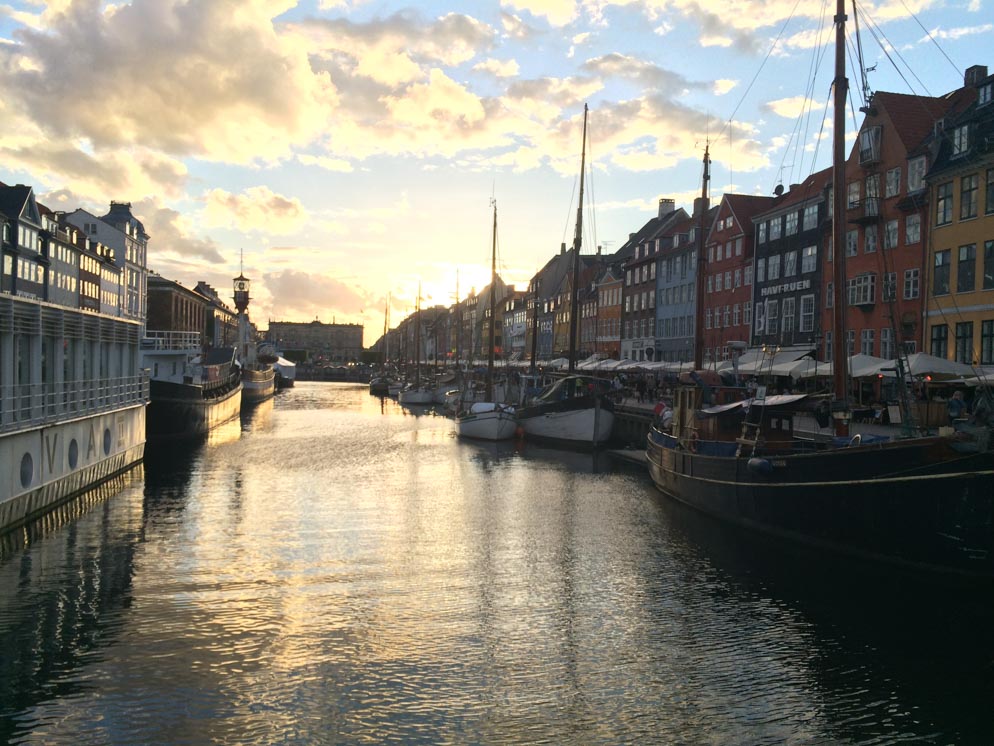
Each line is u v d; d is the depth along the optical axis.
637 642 14.15
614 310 91.81
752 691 12.21
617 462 39.19
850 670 12.98
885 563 17.73
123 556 19.36
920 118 43.25
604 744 10.58
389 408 86.06
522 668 12.97
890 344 42.47
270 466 36.53
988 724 11.24
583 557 19.88
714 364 39.69
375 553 20.09
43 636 13.94
